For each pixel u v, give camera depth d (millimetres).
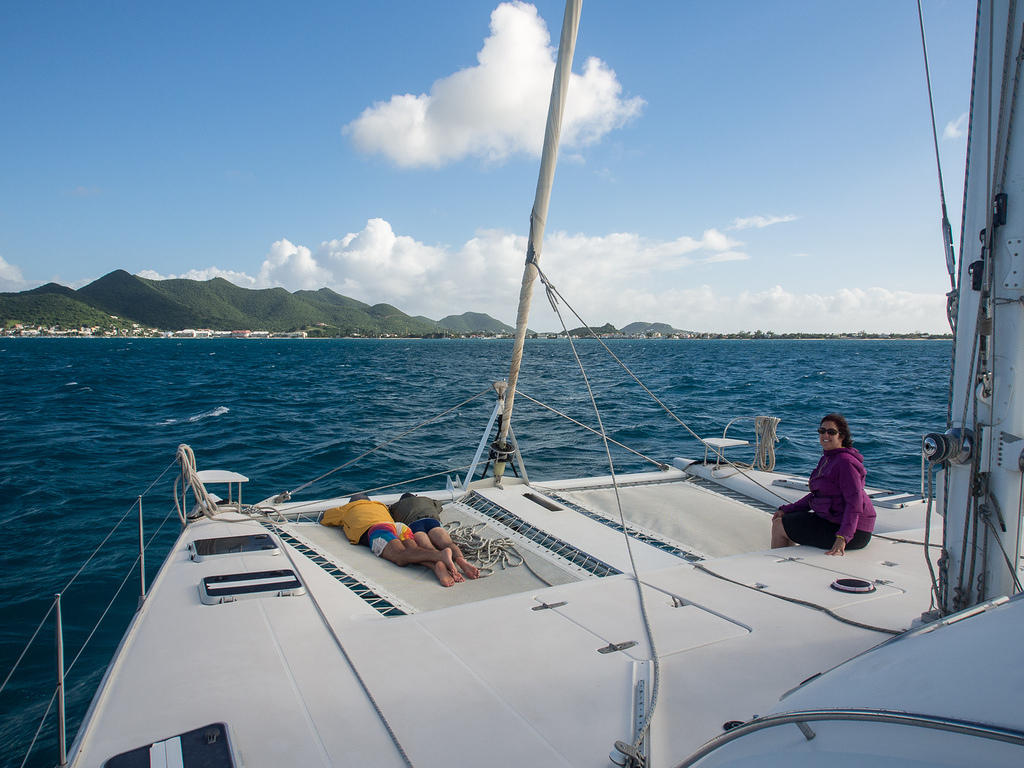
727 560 3939
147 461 12047
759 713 2250
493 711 2289
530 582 4039
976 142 2371
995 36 2242
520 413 18562
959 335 2496
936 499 2658
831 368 44469
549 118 4066
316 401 23031
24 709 4422
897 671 1398
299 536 4641
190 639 2818
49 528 7996
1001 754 1089
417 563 4230
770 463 6375
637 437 14273
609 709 2297
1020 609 1436
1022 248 2205
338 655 2715
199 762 1914
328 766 1980
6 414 19141
